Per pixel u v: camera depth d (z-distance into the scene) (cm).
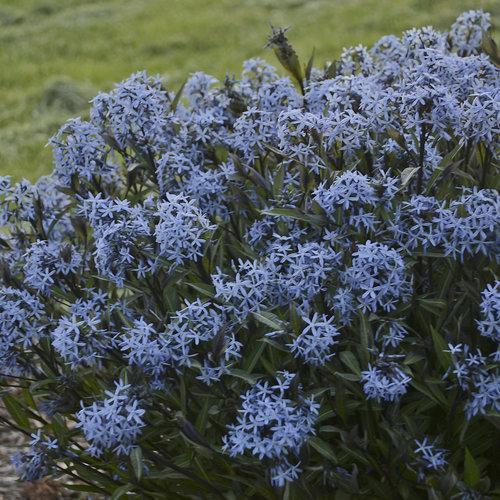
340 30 1513
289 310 330
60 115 1178
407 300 328
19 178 980
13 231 439
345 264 326
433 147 380
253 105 432
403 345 338
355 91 379
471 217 306
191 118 416
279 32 443
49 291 365
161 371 319
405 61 452
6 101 1282
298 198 357
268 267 325
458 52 488
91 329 328
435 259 351
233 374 314
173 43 1527
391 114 352
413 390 341
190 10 1733
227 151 406
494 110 328
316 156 349
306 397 306
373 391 302
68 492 445
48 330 359
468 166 355
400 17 1523
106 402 298
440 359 311
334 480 316
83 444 448
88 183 412
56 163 403
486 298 297
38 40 1603
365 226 326
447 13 1493
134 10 1758
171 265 335
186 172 397
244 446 298
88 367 380
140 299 378
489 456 350
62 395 356
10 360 357
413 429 319
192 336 310
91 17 1731
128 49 1523
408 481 324
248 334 332
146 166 404
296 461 314
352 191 311
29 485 448
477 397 299
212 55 1454
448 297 338
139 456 307
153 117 393
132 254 333
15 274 406
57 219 410
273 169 414
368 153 362
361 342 312
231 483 343
